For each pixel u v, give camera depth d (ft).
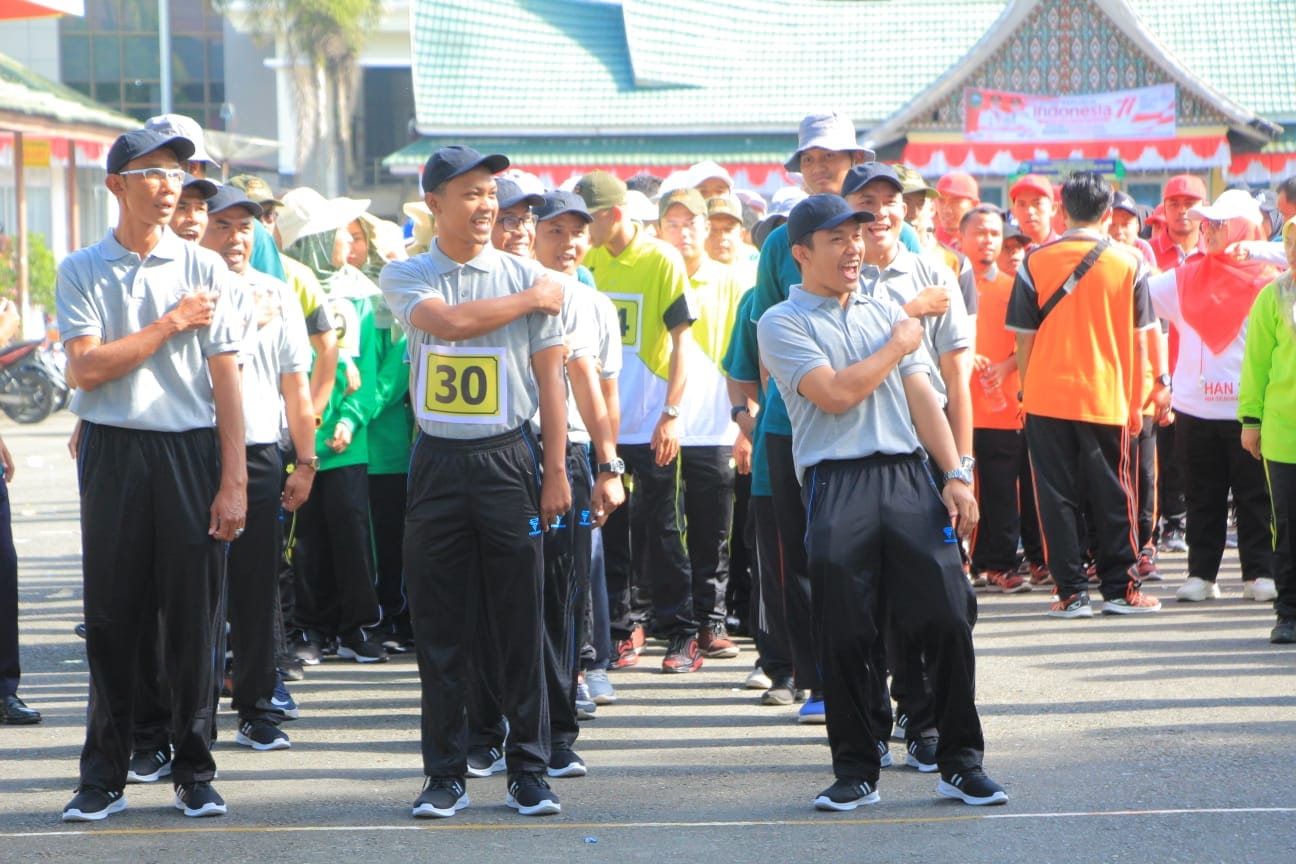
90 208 146.92
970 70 126.21
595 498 28.60
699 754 28.04
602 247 36.19
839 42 143.02
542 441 24.62
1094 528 41.70
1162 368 43.73
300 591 37.32
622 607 36.58
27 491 72.13
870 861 21.57
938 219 49.83
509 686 24.50
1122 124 125.59
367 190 211.00
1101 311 39.99
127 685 24.36
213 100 211.41
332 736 30.09
